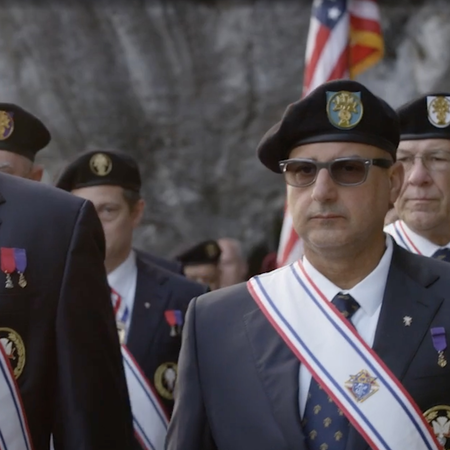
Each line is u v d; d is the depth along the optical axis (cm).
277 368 388
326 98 391
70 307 394
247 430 385
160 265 804
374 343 384
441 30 1992
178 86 2159
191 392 401
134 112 2148
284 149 405
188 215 2170
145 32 2130
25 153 646
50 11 2098
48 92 2111
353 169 389
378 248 396
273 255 1196
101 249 419
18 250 393
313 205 388
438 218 544
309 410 381
